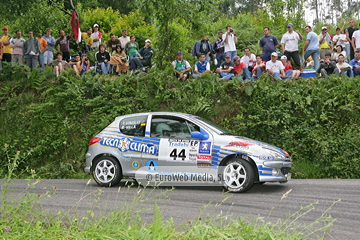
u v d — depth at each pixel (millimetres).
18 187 9625
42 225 4906
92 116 14031
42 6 20719
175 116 9242
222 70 15656
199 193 8445
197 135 8711
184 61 15953
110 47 18125
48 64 17500
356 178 11789
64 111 14383
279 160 8633
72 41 24359
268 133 13195
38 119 14234
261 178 8383
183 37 18938
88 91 14609
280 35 25672
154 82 14602
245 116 13695
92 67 17219
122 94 14633
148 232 4367
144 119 9414
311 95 13453
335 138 12609
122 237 4422
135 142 9258
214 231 4363
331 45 19641
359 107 12977
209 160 8648
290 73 15445
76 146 13609
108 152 9438
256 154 8445
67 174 13000
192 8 16859
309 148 12680
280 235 4582
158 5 16500
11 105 14672
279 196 8094
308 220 6207
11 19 17203
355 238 5324
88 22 31750
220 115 13922
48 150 13570
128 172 9258
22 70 15531
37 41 17156
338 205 7262
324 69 15078
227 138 8703
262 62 16359
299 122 13188
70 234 4605
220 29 25516
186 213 6605
